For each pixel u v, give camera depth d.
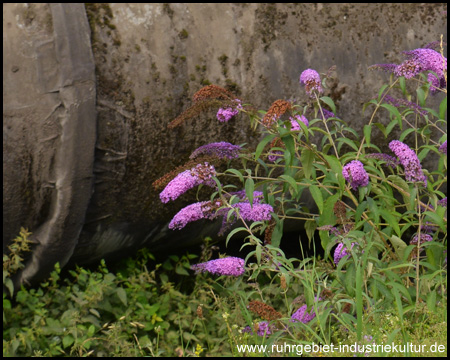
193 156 3.44
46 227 3.98
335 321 3.63
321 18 4.35
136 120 4.02
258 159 3.54
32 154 3.88
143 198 4.10
